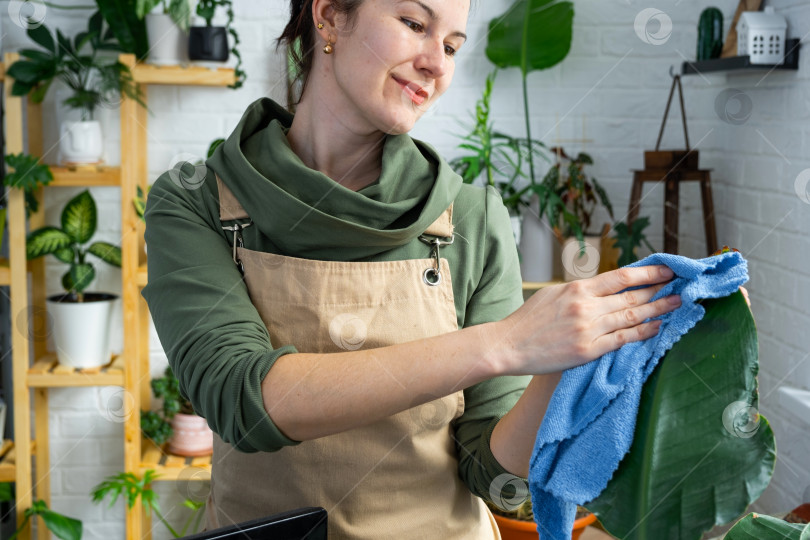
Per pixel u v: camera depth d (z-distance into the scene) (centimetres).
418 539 104
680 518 74
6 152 237
